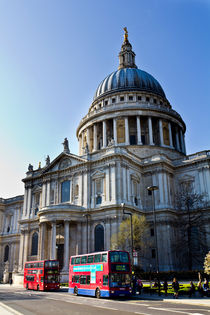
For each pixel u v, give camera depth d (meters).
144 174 77.38
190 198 68.44
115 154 69.00
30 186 88.06
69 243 68.31
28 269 61.16
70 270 47.62
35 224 82.81
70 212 67.94
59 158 79.62
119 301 34.25
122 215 64.75
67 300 35.72
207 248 63.25
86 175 72.88
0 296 42.28
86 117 103.56
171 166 77.75
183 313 22.98
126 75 105.06
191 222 65.38
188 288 42.16
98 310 25.59
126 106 94.06
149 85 104.44
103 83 108.62
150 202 73.69
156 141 94.94
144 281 53.12
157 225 69.94
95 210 68.00
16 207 107.88
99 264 39.69
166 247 67.00
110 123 96.94
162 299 35.34
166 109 96.94
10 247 103.81
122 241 58.59
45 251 68.81
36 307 28.59
